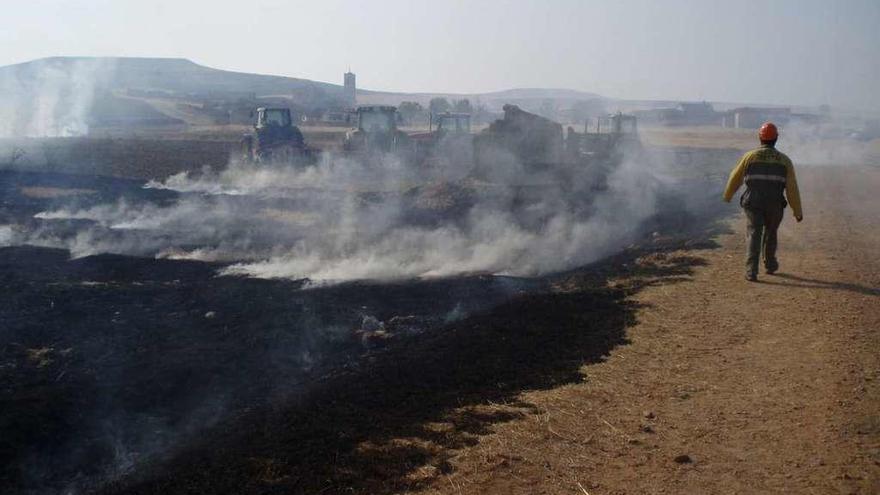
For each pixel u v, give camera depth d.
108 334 10.21
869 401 6.00
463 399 6.84
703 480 4.98
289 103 110.25
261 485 5.55
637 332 8.34
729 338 7.84
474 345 8.61
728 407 6.12
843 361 6.91
